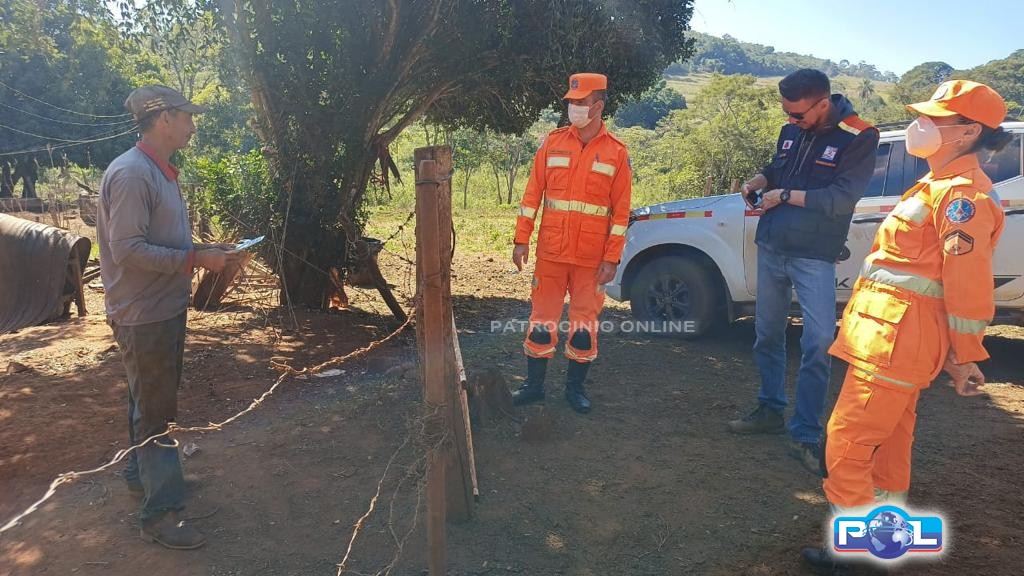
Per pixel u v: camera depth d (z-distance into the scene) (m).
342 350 5.79
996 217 2.33
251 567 2.76
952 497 3.36
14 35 24.70
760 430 4.11
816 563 2.77
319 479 3.47
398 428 4.07
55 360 5.45
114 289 2.78
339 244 7.08
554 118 10.40
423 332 2.81
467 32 6.67
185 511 3.15
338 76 6.57
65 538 2.94
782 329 4.01
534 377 4.52
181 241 2.92
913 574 2.74
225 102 8.52
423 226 2.34
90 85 26.20
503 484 3.47
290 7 6.23
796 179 3.76
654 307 6.32
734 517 3.19
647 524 3.12
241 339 6.08
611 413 4.44
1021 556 2.86
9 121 25.19
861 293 2.64
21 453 3.71
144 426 2.87
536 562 2.82
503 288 9.02
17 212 18.33
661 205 6.29
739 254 5.70
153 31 7.05
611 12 6.50
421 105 7.48
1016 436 4.09
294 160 6.72
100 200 2.74
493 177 35.16
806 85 3.53
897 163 5.26
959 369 2.41
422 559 2.82
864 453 2.62
